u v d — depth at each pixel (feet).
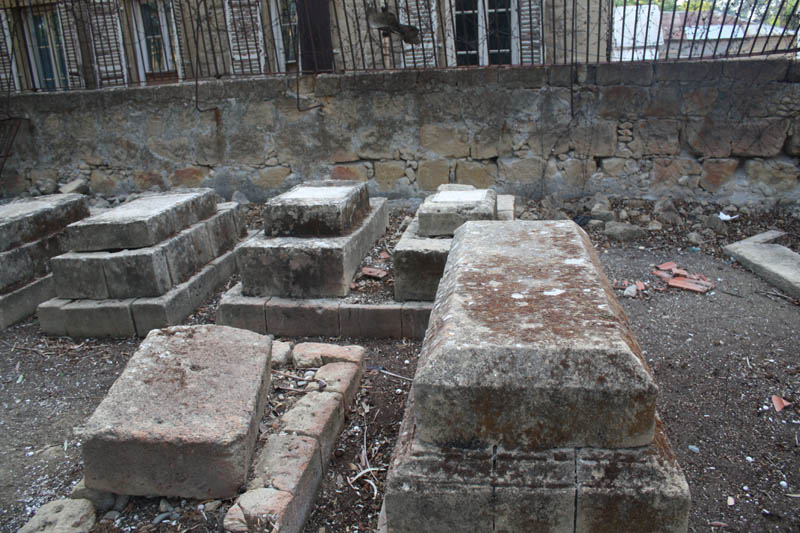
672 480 5.87
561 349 6.04
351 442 10.07
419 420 6.27
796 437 10.03
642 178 21.18
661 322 14.25
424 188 22.85
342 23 27.45
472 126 21.88
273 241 14.51
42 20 31.48
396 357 13.01
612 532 5.99
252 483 8.10
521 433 6.16
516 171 21.99
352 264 14.84
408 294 13.88
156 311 14.28
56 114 25.13
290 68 29.07
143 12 30.32
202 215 17.30
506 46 27.30
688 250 18.57
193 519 7.86
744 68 19.35
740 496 8.84
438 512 6.15
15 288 15.70
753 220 19.93
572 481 5.95
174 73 30.71
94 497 8.25
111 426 8.00
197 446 7.83
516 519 6.06
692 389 11.55
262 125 23.41
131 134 24.68
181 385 8.78
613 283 16.42
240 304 14.10
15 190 26.30
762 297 15.31
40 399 12.02
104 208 23.57
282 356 11.51
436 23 26.30
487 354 6.12
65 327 14.60
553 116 21.21
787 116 19.43
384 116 22.40
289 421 9.34
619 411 5.95
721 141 20.18
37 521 7.88
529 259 8.58
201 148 24.20
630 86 20.34
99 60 30.35
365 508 8.69
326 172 23.47
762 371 11.99
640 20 30.81
